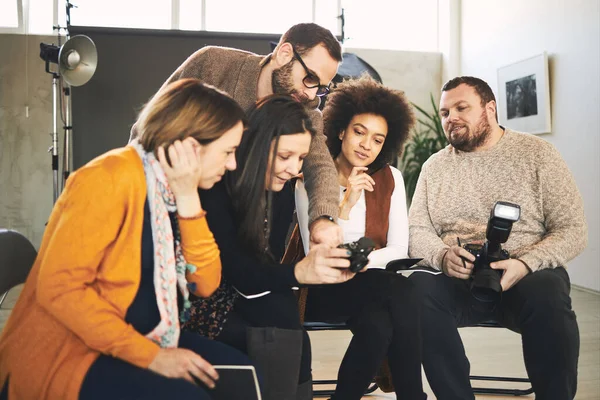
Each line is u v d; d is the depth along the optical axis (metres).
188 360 1.31
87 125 6.64
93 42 6.26
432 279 2.33
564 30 5.61
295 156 1.72
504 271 2.22
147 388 1.27
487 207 2.54
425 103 7.83
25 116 7.04
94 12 7.12
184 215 1.42
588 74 5.30
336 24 7.71
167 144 1.37
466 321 2.39
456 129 2.56
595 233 5.26
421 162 7.25
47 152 7.07
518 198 2.49
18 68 7.01
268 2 7.53
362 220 2.39
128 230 1.32
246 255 1.71
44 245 1.34
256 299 1.75
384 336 1.88
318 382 2.70
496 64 6.83
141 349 1.27
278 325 1.73
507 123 6.52
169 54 6.66
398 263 2.05
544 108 5.83
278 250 2.05
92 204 1.26
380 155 2.46
